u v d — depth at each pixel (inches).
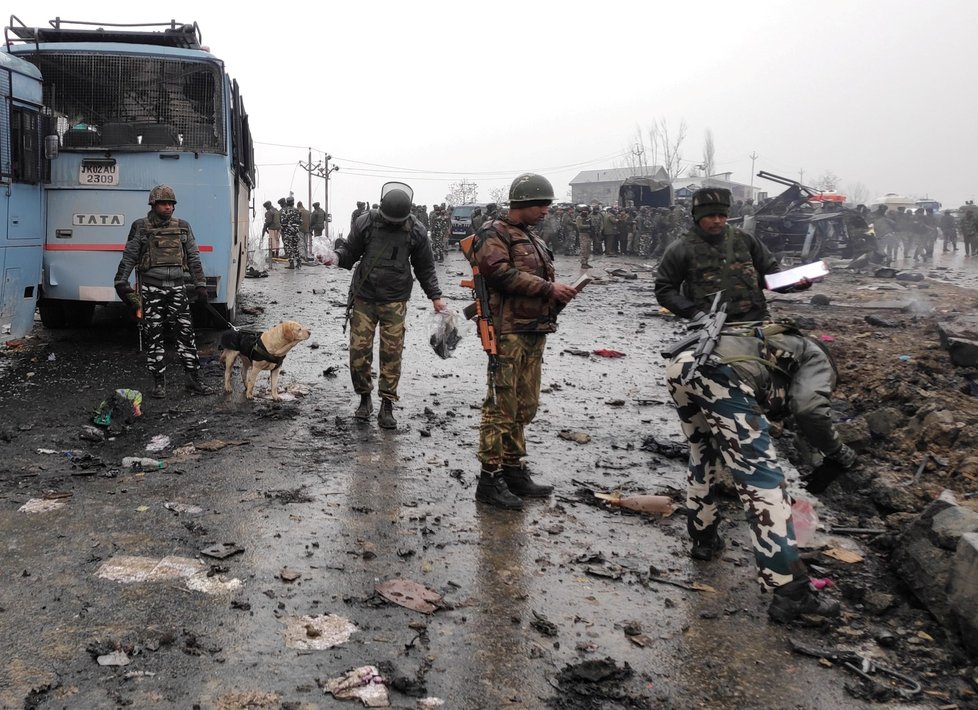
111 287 352.8
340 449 234.1
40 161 333.4
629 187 1435.8
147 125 353.1
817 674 128.3
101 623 134.3
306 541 169.9
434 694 118.8
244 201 470.6
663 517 193.2
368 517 184.5
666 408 295.3
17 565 154.7
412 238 250.7
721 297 151.6
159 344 283.7
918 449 229.0
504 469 201.0
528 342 191.2
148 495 194.1
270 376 290.0
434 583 153.6
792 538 143.0
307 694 117.0
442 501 196.7
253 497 194.2
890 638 137.7
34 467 211.9
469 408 286.8
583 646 133.2
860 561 169.2
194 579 150.8
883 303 582.9
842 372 314.0
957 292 665.0
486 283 189.8
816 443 148.7
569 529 183.3
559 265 1007.0
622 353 400.8
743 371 143.9
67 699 113.3
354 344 255.9
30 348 366.9
